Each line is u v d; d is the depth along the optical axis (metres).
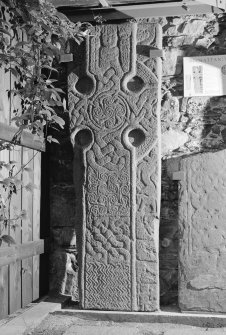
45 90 4.14
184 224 4.47
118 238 4.50
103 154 4.57
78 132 4.66
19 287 4.31
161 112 4.79
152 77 4.55
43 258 4.82
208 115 4.73
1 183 3.82
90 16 4.87
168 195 4.73
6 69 3.93
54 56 4.42
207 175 4.48
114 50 4.62
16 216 4.17
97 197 4.55
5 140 3.92
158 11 4.77
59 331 4.02
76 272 4.86
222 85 4.69
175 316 4.27
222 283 4.38
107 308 4.47
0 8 3.90
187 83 4.73
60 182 4.94
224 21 4.75
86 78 4.68
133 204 4.48
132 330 4.07
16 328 3.83
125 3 4.68
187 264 4.43
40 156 4.74
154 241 4.45
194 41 4.78
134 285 4.44
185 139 4.75
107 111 4.59
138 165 4.52
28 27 4.14
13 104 4.17
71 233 4.89
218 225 4.43
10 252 4.00
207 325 4.21
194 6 4.70
